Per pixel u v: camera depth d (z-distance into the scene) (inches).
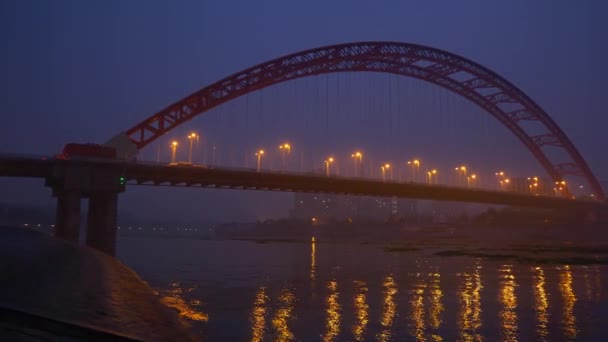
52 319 330.6
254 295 1138.7
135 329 461.1
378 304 995.3
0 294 452.4
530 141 5506.9
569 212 5403.5
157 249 3959.2
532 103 5034.5
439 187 3846.0
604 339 680.4
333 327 760.3
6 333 288.4
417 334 711.7
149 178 2404.0
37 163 2031.3
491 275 1640.0
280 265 2135.8
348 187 3203.7
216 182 2615.7
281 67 3425.2
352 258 2657.5
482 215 6530.5
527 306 960.9
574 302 1014.4
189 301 1029.2
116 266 1066.1
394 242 5467.5
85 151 2155.5
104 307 519.8
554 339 680.4
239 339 671.8
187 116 3216.0
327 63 3585.1
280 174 2807.6
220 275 1649.9
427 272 1764.3
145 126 3100.4
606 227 4997.5
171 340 480.1
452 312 893.8
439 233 6013.8
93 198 2182.6
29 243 1011.3
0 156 1941.4
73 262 860.0
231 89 3316.9
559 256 2682.1
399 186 3513.8
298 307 956.0
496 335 704.4
